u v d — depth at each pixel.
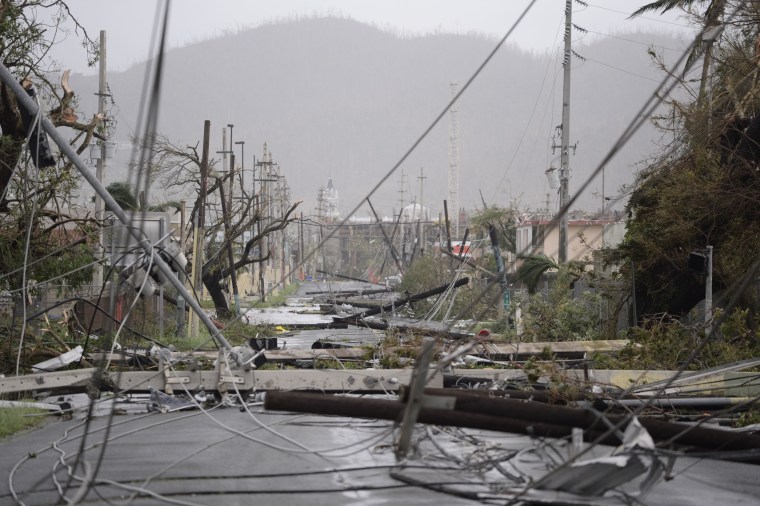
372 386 18.44
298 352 24.23
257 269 117.62
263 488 11.41
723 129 32.81
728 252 33.34
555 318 38.62
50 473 12.23
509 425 11.37
